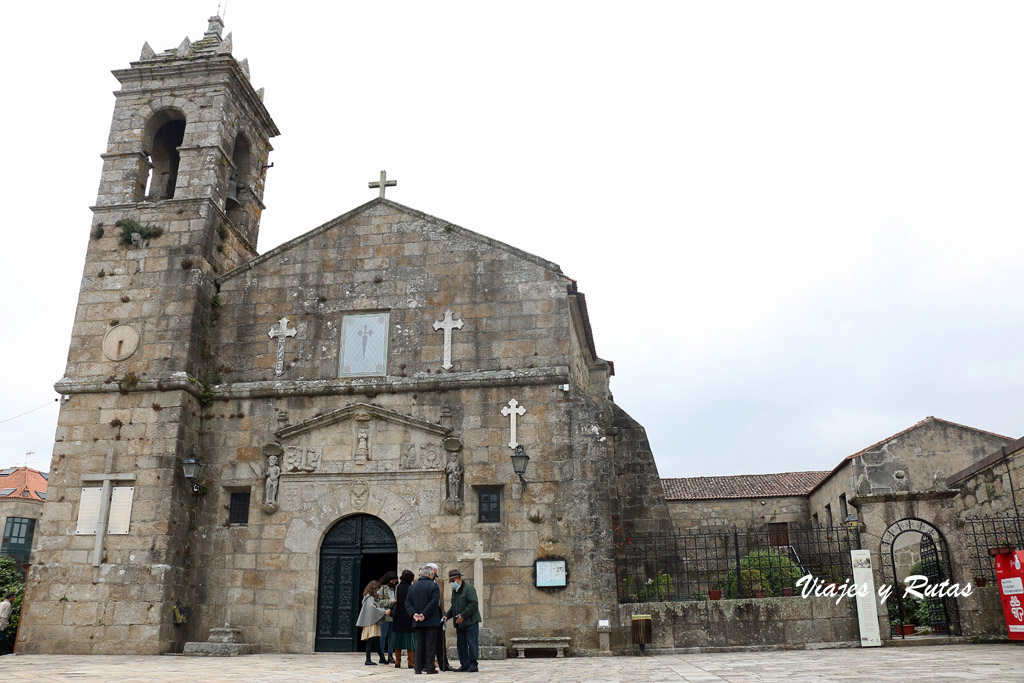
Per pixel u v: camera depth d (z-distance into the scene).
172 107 23.48
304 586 18.70
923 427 28.66
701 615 17.55
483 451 19.14
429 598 12.05
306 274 21.59
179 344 20.34
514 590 17.98
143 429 19.55
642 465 23.55
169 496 18.89
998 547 16.75
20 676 10.05
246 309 21.55
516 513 18.55
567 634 17.52
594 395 24.67
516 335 20.12
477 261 20.92
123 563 18.48
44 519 19.12
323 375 20.61
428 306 20.77
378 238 21.59
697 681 9.20
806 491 34.06
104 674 10.75
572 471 18.69
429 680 10.54
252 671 11.92
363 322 20.95
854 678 9.02
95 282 21.39
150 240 21.59
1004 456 20.88
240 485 19.77
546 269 20.55
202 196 22.00
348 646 18.41
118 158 22.98
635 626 17.38
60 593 18.48
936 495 17.52
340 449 19.58
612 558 17.94
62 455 19.64
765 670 10.94
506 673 12.04
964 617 16.95
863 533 17.64
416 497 18.95
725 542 20.02
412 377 19.97
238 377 20.95
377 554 19.36
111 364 20.45
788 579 20.73
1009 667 10.25
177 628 18.55
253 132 25.47
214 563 19.19
